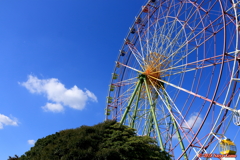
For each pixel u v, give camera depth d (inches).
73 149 868.0
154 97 1611.7
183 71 1422.2
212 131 1027.9
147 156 918.4
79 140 914.1
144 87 1683.1
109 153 854.5
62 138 980.6
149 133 1563.7
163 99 1446.9
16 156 1121.4
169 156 1074.1
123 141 944.9
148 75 1578.5
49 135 1111.0
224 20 1112.8
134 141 925.8
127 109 1514.5
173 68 1469.0
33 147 1082.7
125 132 997.8
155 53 1619.1
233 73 1000.9
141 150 935.7
